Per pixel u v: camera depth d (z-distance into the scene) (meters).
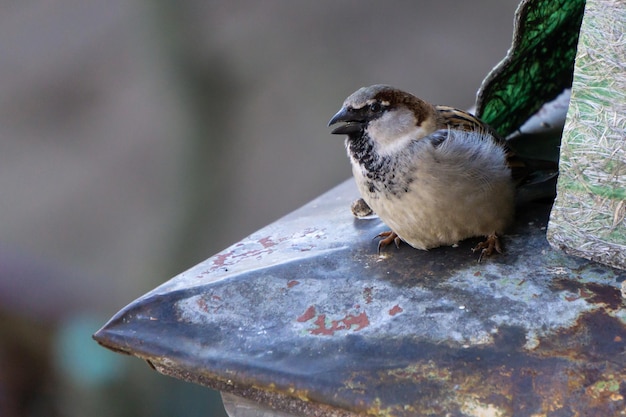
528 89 6.47
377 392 4.24
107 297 13.75
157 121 17.17
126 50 17.97
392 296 4.93
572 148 4.84
